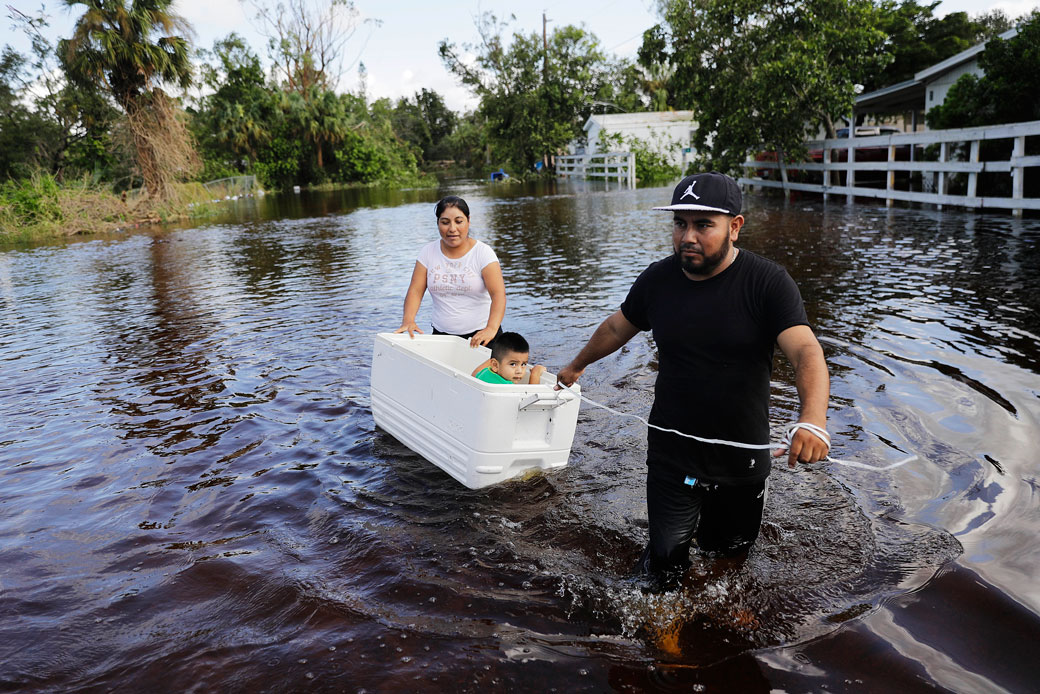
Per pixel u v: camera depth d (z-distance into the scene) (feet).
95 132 117.08
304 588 10.22
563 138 148.05
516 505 12.48
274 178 160.76
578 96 146.00
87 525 12.42
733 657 8.52
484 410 12.50
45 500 13.42
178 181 92.73
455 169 264.31
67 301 35.01
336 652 8.83
